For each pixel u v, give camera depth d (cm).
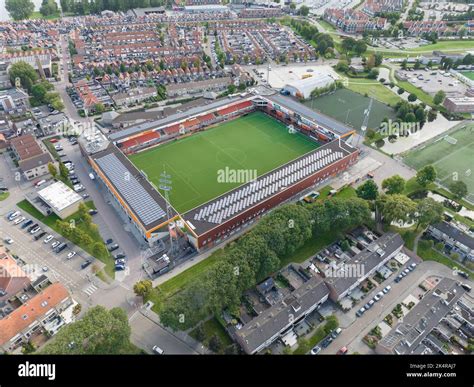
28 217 17312
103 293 13888
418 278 14525
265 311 12506
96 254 15338
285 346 12269
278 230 14188
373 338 12469
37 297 12775
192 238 15388
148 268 14850
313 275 14062
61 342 10912
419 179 18662
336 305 13512
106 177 18200
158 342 12312
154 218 16050
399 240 15100
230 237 16438
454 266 15025
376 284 14262
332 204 15638
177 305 11981
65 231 15725
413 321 12356
